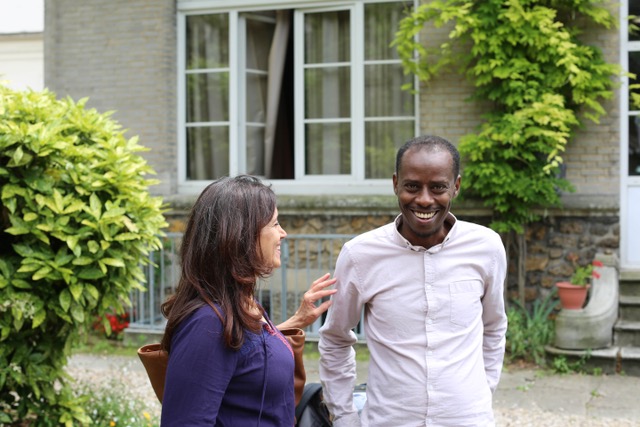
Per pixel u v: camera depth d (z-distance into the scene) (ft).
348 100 26.27
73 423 15.37
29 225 13.98
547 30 22.24
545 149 22.29
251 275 7.01
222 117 27.30
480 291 8.54
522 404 18.90
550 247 24.03
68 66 27.78
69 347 15.25
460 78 24.72
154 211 15.24
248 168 27.30
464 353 8.31
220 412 6.87
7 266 13.99
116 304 15.06
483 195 23.00
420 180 8.05
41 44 43.57
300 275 25.76
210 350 6.67
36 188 14.02
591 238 23.76
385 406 8.36
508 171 22.62
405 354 8.30
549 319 23.59
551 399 19.26
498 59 22.94
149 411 17.88
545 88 22.81
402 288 8.42
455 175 8.30
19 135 13.64
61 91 27.84
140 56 27.09
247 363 6.91
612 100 23.49
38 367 14.76
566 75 22.71
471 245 8.49
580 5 23.03
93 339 25.67
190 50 27.40
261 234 7.16
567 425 17.34
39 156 14.02
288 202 25.58
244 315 6.88
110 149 15.12
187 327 6.77
